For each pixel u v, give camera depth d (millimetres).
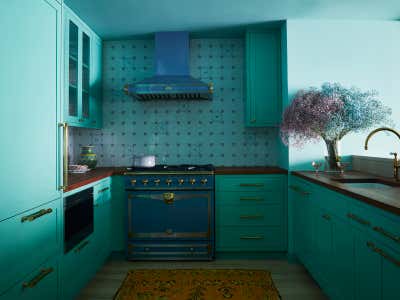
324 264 2053
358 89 2574
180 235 2832
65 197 1883
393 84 2811
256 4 2553
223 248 2904
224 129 3447
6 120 1318
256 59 3100
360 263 1549
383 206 1300
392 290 1262
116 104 3441
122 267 2729
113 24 2934
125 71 3436
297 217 2711
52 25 1721
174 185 2824
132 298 2184
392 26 2828
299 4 2549
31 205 1506
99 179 2500
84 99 2947
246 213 2904
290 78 2836
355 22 2836
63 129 1819
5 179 1312
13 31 1371
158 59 3133
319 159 2832
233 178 2893
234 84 3422
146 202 2836
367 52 2822
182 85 2906
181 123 3453
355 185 2158
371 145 2807
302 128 2420
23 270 1441
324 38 2834
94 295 2236
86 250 2252
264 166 3396
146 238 2844
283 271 2629
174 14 2736
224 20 2877
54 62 1740
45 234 1646
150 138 3459
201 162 3453
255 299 2160
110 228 2887
